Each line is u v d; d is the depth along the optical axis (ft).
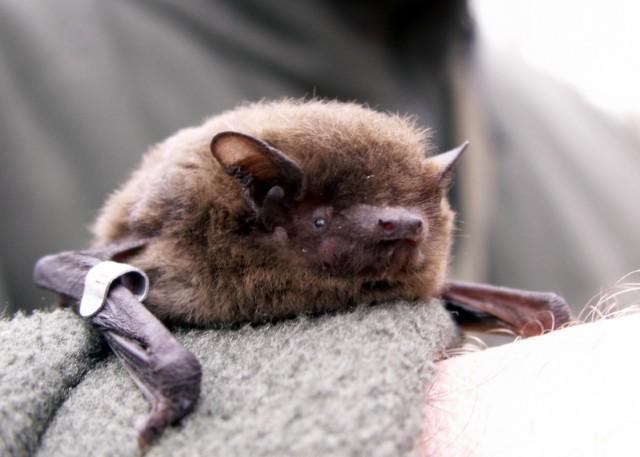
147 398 0.31
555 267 0.60
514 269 0.59
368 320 0.33
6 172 0.49
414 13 0.56
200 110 0.52
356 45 0.54
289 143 0.34
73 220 0.49
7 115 0.50
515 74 0.70
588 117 0.74
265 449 0.29
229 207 0.34
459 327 0.37
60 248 0.49
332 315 0.34
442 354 0.34
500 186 0.61
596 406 0.31
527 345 0.34
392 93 0.55
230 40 0.54
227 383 0.31
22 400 0.31
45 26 0.52
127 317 0.33
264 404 0.30
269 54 0.53
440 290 0.37
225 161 0.34
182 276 0.34
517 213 0.60
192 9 0.53
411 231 0.34
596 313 0.36
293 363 0.31
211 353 0.32
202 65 0.53
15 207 0.49
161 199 0.35
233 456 0.29
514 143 0.63
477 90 0.61
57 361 0.32
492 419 0.31
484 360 0.33
